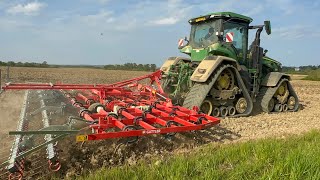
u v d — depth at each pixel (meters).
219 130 6.91
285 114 9.69
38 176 4.15
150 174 3.80
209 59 8.08
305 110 11.03
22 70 33.69
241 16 8.70
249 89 9.20
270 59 10.57
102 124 4.73
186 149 5.55
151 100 7.48
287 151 4.86
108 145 4.99
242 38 9.12
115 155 4.90
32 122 5.33
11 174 3.79
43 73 29.72
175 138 5.79
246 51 9.20
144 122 5.08
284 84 10.16
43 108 5.76
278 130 7.30
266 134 6.81
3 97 8.15
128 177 3.83
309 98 15.62
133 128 4.74
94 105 6.52
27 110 6.13
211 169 3.94
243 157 4.58
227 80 8.45
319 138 5.84
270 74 9.83
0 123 5.75
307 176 3.77
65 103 6.65
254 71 9.22
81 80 23.47
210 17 8.55
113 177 3.83
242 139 6.30
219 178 3.78
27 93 7.54
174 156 4.84
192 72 8.60
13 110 6.77
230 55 8.56
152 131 4.77
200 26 9.19
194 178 3.70
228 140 6.24
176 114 5.98
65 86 7.62
